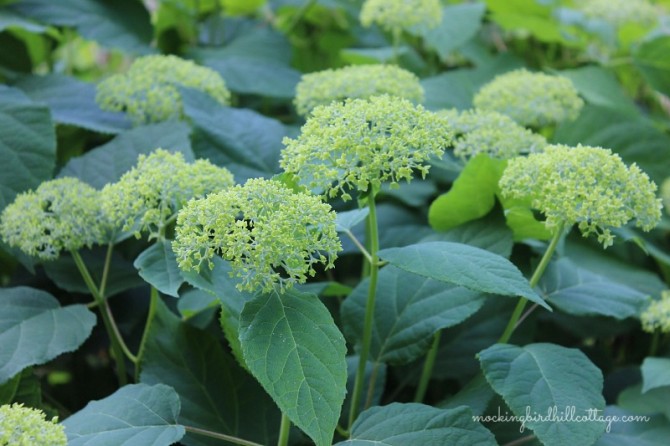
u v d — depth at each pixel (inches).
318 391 43.9
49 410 50.8
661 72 67.2
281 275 52.7
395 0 61.2
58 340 49.7
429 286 51.3
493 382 46.7
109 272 55.4
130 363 56.0
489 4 76.5
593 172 47.6
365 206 49.9
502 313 55.8
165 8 70.1
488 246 50.9
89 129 58.5
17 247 52.4
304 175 46.0
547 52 79.2
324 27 77.4
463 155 54.1
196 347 50.8
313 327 44.8
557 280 52.9
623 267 58.7
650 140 61.2
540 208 48.4
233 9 79.0
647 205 47.8
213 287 46.3
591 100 63.4
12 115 55.5
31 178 54.9
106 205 48.6
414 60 68.7
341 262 60.7
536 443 50.3
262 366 44.1
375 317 51.1
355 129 45.7
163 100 57.4
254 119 57.4
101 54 90.8
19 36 67.4
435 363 55.3
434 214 52.6
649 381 50.7
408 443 45.9
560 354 47.3
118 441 45.7
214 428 49.8
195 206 45.0
